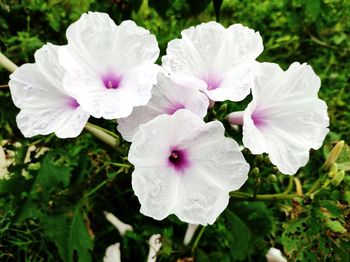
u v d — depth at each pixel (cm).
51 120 22
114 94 21
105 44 21
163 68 21
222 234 39
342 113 52
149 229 36
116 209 38
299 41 59
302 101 23
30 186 31
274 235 39
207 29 23
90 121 34
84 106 20
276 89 22
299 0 54
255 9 60
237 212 33
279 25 59
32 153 33
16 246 39
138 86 21
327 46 58
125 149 29
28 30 50
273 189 44
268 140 22
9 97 39
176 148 21
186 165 22
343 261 26
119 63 22
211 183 21
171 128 20
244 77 22
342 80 56
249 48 22
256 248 39
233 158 21
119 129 21
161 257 34
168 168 21
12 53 48
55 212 31
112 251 35
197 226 35
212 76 23
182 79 20
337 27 59
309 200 28
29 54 48
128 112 20
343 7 61
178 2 55
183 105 21
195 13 38
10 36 51
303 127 23
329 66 57
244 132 21
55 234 30
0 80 42
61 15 52
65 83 20
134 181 20
